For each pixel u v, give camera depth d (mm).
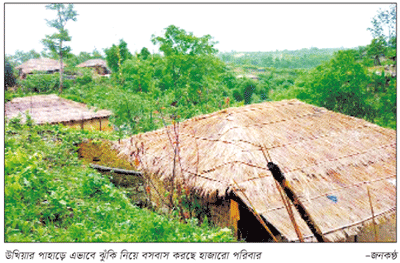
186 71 21062
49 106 17422
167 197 6594
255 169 5316
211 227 5855
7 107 16156
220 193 5004
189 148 6453
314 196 5082
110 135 11477
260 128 6664
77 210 5281
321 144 6523
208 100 15758
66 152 8805
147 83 18797
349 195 5289
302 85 16781
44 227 4699
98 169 8391
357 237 5656
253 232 5625
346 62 14570
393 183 5809
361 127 7551
